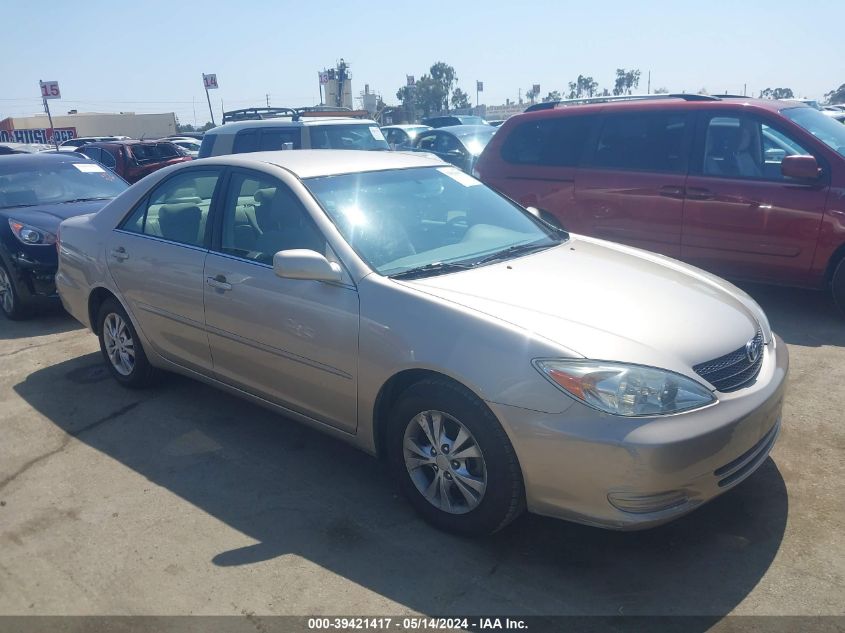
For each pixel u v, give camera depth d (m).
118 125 58.75
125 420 4.64
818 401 4.43
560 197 7.17
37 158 8.11
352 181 4.08
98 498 3.72
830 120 6.52
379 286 3.37
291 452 4.15
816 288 6.01
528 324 3.01
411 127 17.98
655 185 6.55
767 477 3.64
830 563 2.99
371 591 2.93
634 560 3.07
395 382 3.35
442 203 4.25
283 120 11.28
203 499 3.67
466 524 3.18
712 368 3.01
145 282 4.57
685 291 3.52
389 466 3.58
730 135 6.25
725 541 3.17
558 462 2.84
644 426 2.75
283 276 3.47
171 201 4.60
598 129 6.97
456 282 3.40
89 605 2.92
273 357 3.82
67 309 5.47
